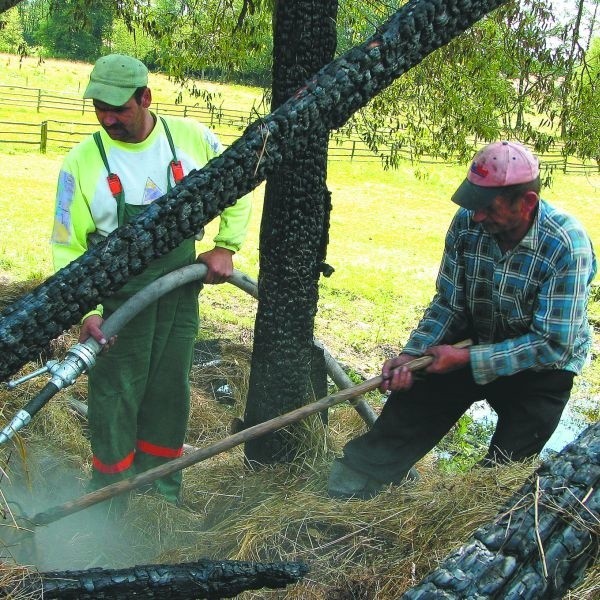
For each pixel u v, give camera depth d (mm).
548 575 1723
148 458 4199
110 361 3875
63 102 29422
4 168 19969
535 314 3420
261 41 8469
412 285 12531
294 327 3975
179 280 3777
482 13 2650
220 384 6207
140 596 2342
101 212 3760
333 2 3631
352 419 5133
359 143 27469
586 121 8570
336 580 3092
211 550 3605
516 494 1898
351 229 17594
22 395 5211
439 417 3740
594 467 1839
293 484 3967
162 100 29141
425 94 8992
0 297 7703
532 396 3615
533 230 3355
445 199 22688
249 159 2428
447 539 3031
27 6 10109
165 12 8773
